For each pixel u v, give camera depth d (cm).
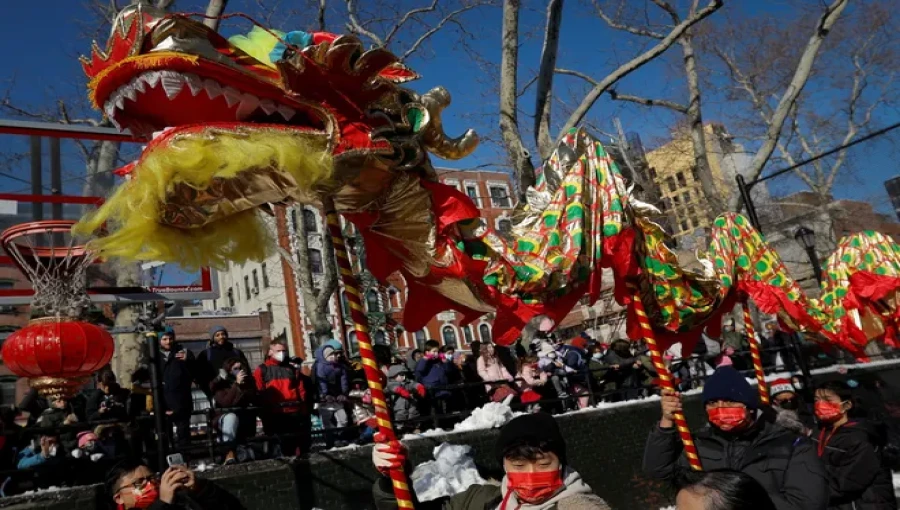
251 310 3622
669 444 393
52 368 431
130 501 359
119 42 251
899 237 2120
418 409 789
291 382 672
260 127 254
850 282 610
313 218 2741
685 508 192
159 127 271
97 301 533
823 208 2069
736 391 348
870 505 432
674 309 473
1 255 510
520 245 387
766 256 550
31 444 587
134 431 582
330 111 271
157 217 258
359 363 859
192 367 673
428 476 591
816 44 1247
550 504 242
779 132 1265
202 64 246
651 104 1342
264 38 296
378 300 3133
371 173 287
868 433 432
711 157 2605
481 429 682
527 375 802
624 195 421
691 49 1362
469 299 346
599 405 836
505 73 916
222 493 367
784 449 335
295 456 583
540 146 934
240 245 288
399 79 303
